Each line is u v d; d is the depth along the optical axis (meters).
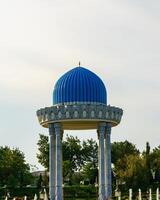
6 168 135.88
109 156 71.88
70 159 164.50
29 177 140.75
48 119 71.25
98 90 72.38
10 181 133.38
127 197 95.94
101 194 70.12
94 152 167.38
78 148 164.75
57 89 73.06
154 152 139.62
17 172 137.62
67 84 72.19
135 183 124.94
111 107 71.12
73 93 71.69
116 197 97.31
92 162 166.50
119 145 164.75
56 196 69.69
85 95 71.69
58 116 70.06
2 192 122.19
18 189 123.38
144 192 118.94
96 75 74.06
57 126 71.12
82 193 120.94
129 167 129.62
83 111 69.38
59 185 70.00
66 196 117.75
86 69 74.38
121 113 73.44
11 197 112.44
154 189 123.44
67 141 166.25
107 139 71.81
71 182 160.88
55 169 72.06
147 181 125.38
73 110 69.44
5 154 139.50
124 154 155.75
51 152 72.25
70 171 158.50
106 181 71.25
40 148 156.12
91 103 71.31
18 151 144.12
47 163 153.50
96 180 150.75
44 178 146.75
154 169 134.00
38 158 155.50
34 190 122.44
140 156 138.38
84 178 166.62
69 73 73.62
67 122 72.25
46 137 157.88
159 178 132.62
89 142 167.88
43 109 71.94
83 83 71.94
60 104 72.06
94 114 69.62
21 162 140.00
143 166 128.62
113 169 144.62
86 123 74.00
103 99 73.12
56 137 71.06
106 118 70.50
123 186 128.50
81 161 166.00
